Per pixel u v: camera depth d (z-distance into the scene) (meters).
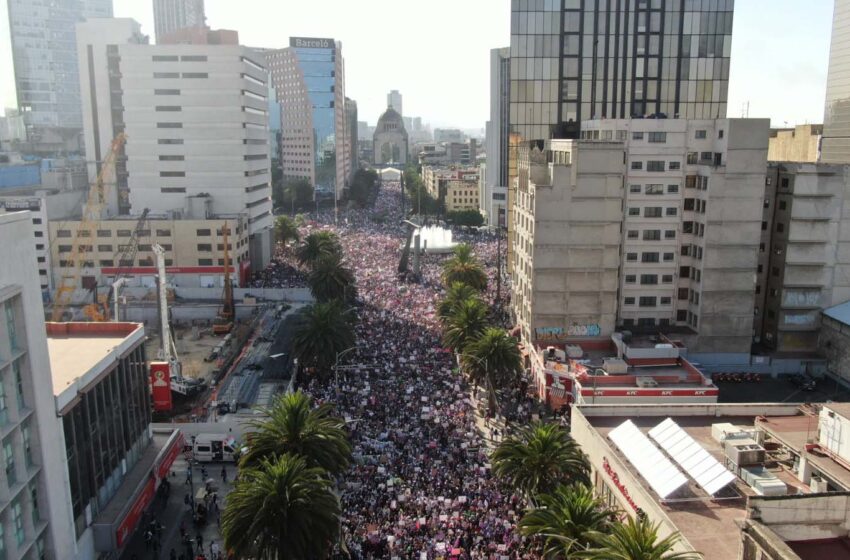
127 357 65.94
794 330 113.62
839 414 52.31
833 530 41.12
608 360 96.00
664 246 111.44
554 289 107.38
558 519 47.53
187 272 161.38
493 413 89.00
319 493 51.66
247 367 106.69
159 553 59.12
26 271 47.25
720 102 132.00
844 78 138.12
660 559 39.56
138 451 68.62
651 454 55.88
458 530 57.03
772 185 112.88
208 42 181.62
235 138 176.25
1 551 43.66
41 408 48.31
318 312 100.81
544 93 131.75
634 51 130.00
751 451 55.22
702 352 111.06
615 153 103.50
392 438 76.75
